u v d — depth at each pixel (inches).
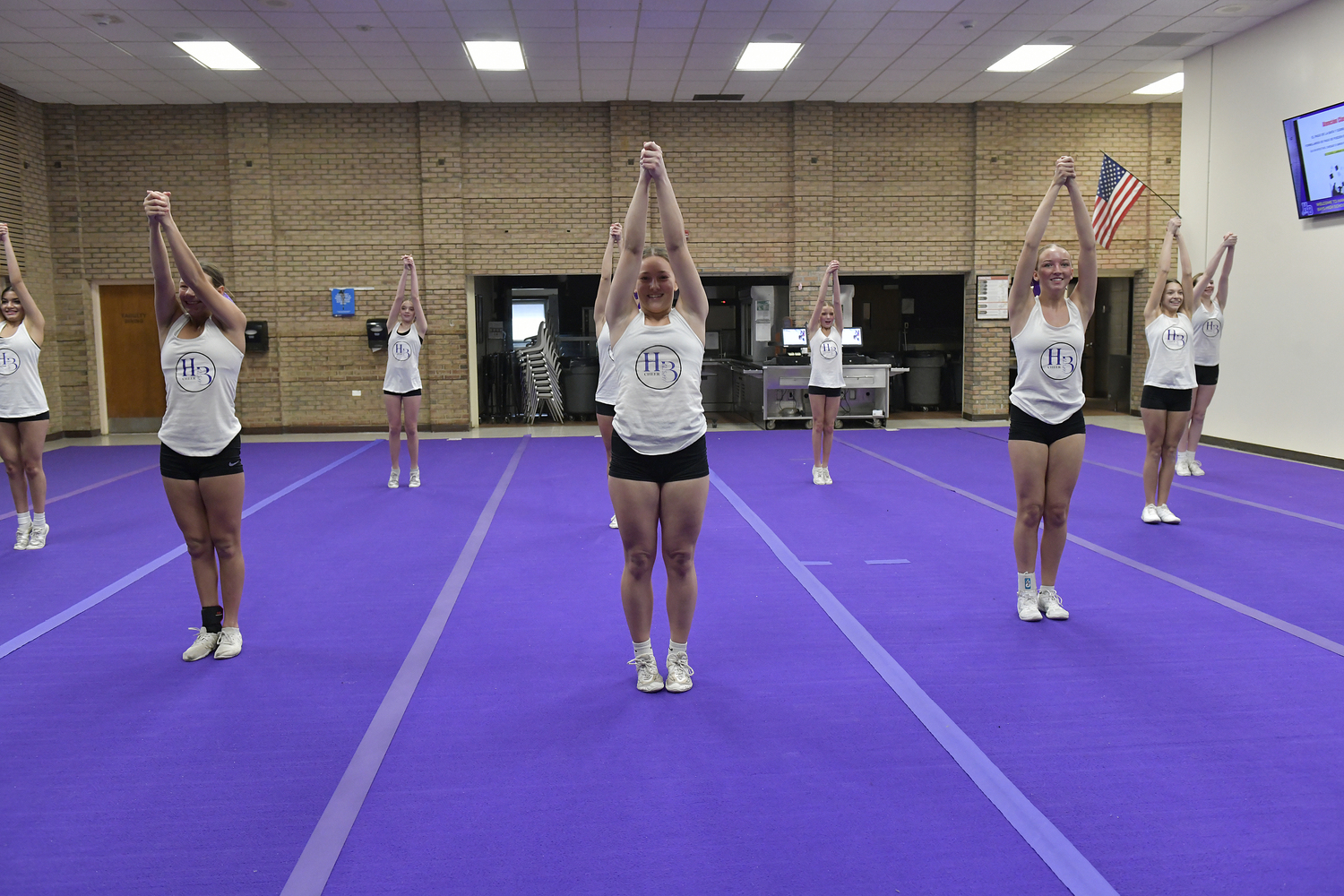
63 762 119.0
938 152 542.6
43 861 96.4
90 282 524.7
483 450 448.5
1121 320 588.7
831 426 329.4
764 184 538.3
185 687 144.4
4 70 445.1
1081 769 114.2
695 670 149.6
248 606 187.8
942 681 143.6
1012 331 169.3
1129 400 577.6
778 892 89.4
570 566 217.8
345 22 386.3
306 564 221.5
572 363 591.2
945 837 99.0
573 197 529.0
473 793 109.6
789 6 376.8
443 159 520.1
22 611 185.6
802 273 539.5
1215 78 432.1
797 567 213.8
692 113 533.3
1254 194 408.5
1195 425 335.9
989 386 556.1
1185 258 313.3
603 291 235.3
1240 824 101.0
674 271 132.7
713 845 97.7
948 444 448.8
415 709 135.3
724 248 540.7
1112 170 380.5
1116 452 405.1
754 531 252.1
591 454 429.1
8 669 152.8
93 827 103.0
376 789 110.8
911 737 123.9
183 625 176.7
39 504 241.9
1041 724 127.3
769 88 503.2
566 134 526.9
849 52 440.1
